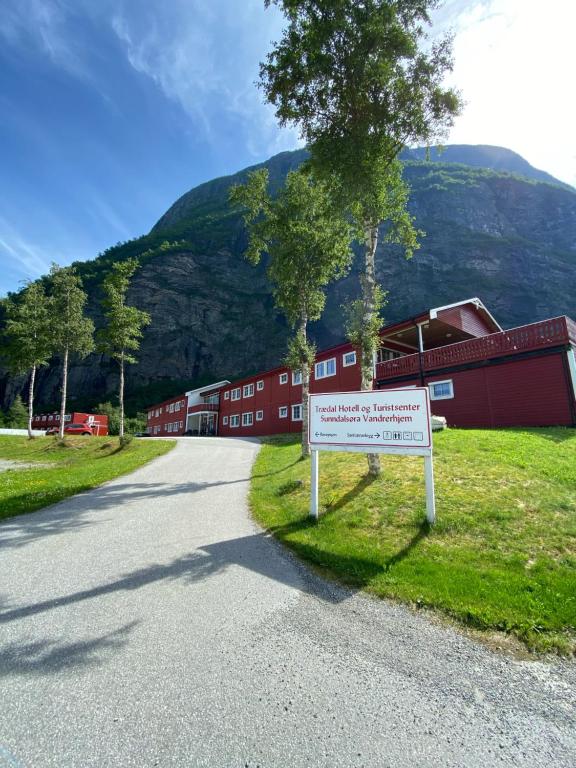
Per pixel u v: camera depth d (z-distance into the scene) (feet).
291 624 12.84
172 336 354.13
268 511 27.48
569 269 374.84
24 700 9.09
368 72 33.96
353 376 88.28
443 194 429.79
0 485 38.99
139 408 303.07
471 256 374.22
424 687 9.84
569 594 14.10
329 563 17.94
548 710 9.10
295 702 9.15
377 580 16.07
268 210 57.00
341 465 37.40
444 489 25.94
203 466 52.01
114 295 92.99
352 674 10.27
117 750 7.70
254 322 381.60
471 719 8.76
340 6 33.32
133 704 8.96
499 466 29.58
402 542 19.98
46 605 13.98
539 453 33.30
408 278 362.94
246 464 52.60
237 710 8.83
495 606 13.64
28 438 107.86
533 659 11.12
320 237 54.39
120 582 16.02
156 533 22.93
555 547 17.97
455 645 11.76
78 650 11.18
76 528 24.04
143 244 432.25
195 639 11.82
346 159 35.24
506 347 59.67
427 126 37.19
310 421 25.91
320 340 344.08
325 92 36.65
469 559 17.67
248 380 134.72
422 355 72.38
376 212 37.58
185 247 409.90
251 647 11.44
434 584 15.38
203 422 165.48
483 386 62.28
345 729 8.34
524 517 21.01
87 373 327.06
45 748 7.73
